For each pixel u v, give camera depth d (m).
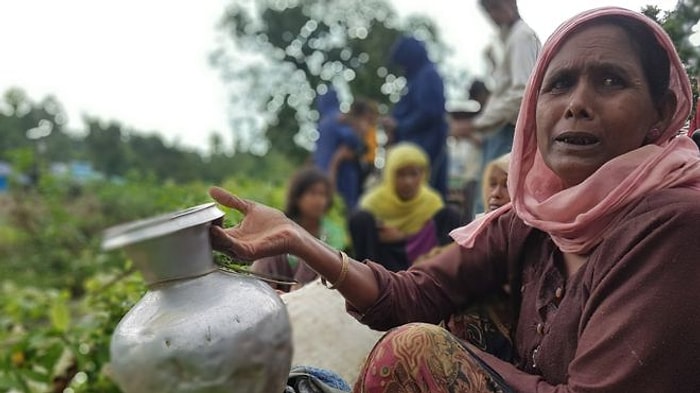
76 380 3.27
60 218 8.80
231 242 1.38
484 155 3.18
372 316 1.66
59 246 8.67
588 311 1.37
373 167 6.46
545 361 1.46
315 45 21.20
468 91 4.94
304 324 1.96
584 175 1.43
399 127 5.29
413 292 1.69
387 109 18.25
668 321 1.26
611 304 1.32
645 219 1.34
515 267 1.66
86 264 7.72
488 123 2.86
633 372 1.26
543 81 1.49
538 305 1.52
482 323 1.75
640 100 1.42
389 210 3.56
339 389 1.61
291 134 21.33
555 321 1.46
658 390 1.26
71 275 7.84
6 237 8.96
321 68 21.20
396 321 1.68
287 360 1.27
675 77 1.46
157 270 1.22
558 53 1.47
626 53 1.42
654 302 1.27
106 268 5.97
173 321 1.18
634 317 1.28
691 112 1.62
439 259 1.76
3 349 3.34
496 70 2.99
